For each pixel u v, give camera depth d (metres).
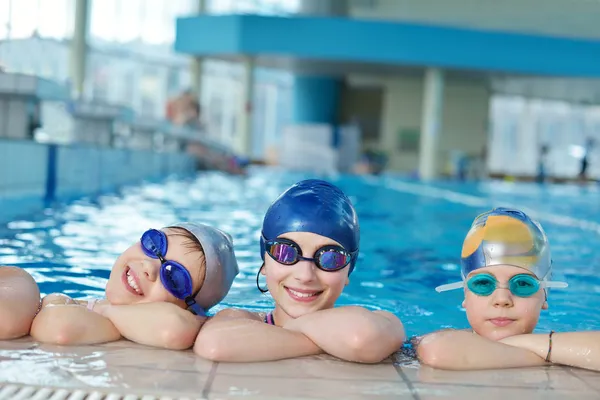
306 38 18.05
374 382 1.95
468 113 22.64
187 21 18.95
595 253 5.68
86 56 15.09
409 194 12.35
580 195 15.19
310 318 2.28
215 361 2.08
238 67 25.92
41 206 6.74
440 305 3.41
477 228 2.39
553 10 21.75
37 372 1.86
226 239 2.63
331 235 2.36
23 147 6.81
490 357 2.14
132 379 1.85
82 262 4.05
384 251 5.34
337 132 22.20
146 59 22.08
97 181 9.09
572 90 23.03
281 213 2.41
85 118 10.09
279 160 21.78
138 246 2.45
